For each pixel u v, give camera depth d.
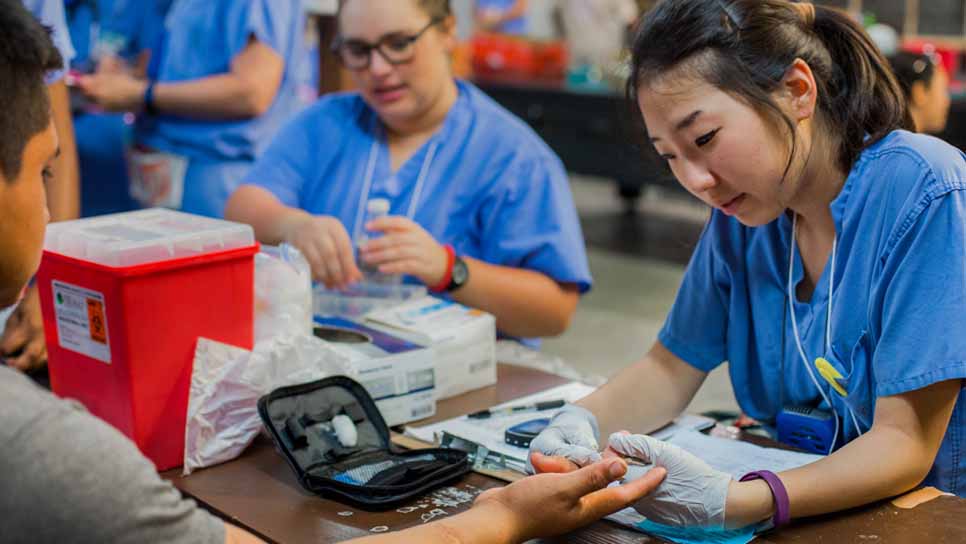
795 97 1.22
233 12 2.61
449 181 2.10
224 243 1.36
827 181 1.30
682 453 1.15
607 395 1.46
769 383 1.48
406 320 1.65
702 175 1.20
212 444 1.36
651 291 4.91
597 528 1.16
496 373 1.74
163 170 2.78
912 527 1.13
